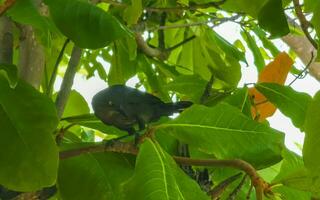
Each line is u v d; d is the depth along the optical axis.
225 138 2.95
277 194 2.72
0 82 2.77
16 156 2.70
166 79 5.19
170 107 3.36
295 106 3.51
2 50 3.30
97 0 3.80
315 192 2.70
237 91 3.64
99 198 3.06
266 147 3.01
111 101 3.28
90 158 3.14
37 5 2.95
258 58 4.97
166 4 4.93
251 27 5.01
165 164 2.55
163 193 2.44
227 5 4.09
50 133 2.75
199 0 4.70
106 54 5.50
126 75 4.95
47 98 2.80
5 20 3.33
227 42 4.74
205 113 2.91
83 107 4.23
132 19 2.92
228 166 2.78
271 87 3.57
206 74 4.93
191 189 2.54
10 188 2.68
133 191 2.46
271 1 2.93
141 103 3.29
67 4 2.74
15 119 2.74
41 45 3.44
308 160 2.54
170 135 3.18
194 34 4.91
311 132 2.53
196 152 3.37
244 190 3.63
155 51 4.78
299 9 3.19
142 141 2.91
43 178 2.70
